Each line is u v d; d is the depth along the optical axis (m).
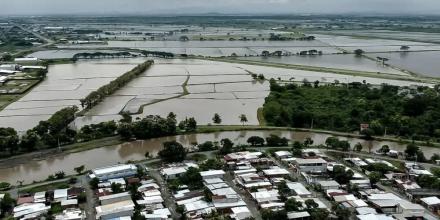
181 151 126.19
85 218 91.88
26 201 98.31
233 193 101.50
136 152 136.62
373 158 130.50
